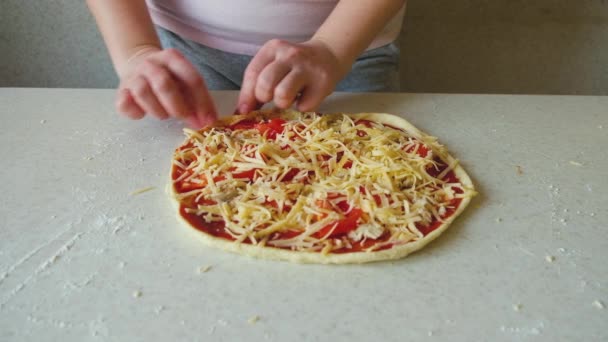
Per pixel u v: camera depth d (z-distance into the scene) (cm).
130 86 54
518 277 41
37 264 41
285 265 41
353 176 47
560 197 48
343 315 38
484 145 55
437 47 100
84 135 55
